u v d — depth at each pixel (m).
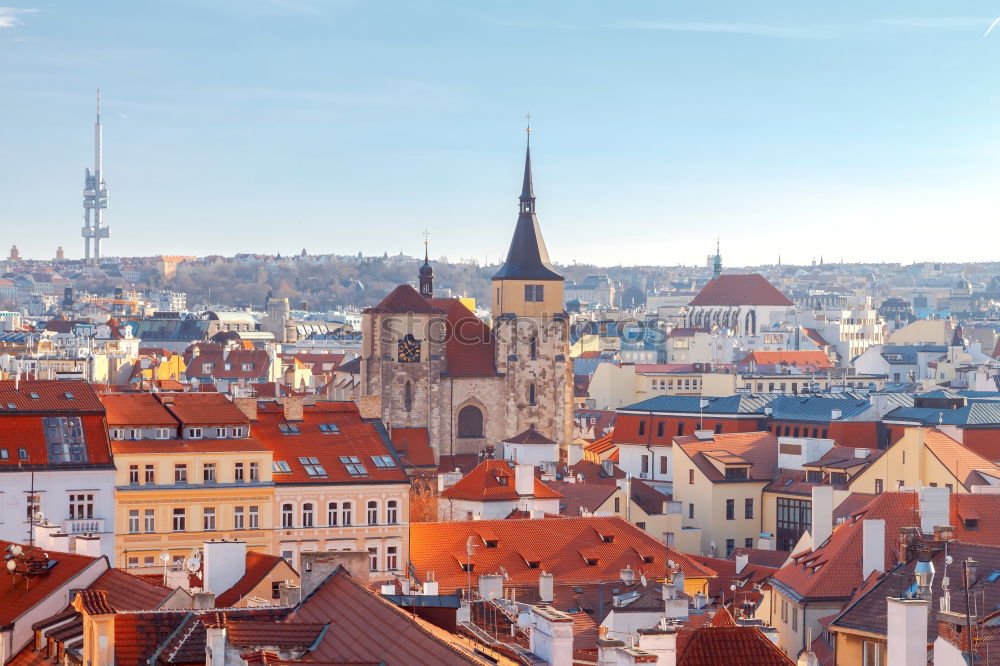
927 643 91.69
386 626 76.38
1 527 159.75
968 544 124.25
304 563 90.31
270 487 181.62
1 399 166.25
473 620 109.06
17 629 96.06
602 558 178.88
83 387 171.88
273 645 77.75
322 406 198.88
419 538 184.62
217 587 117.25
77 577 99.19
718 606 157.38
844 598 147.88
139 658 80.75
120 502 173.75
